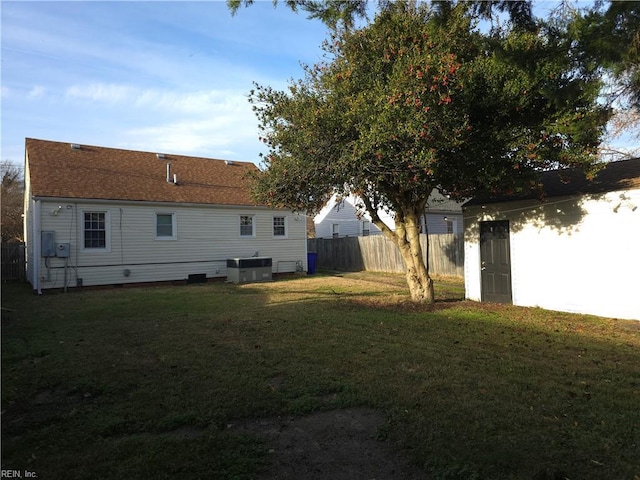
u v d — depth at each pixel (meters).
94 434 3.72
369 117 7.64
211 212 18.28
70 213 14.92
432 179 8.67
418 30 8.02
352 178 8.66
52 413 4.19
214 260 18.33
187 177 19.30
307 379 5.04
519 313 9.44
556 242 9.84
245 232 19.41
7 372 5.41
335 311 9.73
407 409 4.15
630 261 8.55
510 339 7.01
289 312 9.67
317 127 8.35
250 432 3.78
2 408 4.31
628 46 4.21
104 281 15.56
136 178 17.59
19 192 34.91
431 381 4.91
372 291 14.03
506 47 6.28
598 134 7.17
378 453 3.40
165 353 6.26
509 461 3.17
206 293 13.74
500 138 8.04
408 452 3.37
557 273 9.81
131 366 5.64
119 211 15.97
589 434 3.61
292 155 9.23
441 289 15.05
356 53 8.53
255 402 4.36
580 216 9.39
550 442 3.47
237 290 14.62
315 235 34.94
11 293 14.20
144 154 19.97
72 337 7.38
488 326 8.04
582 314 9.27
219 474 3.07
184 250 17.52
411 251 11.03
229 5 6.05
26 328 8.16
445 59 7.02
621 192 8.66
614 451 3.33
